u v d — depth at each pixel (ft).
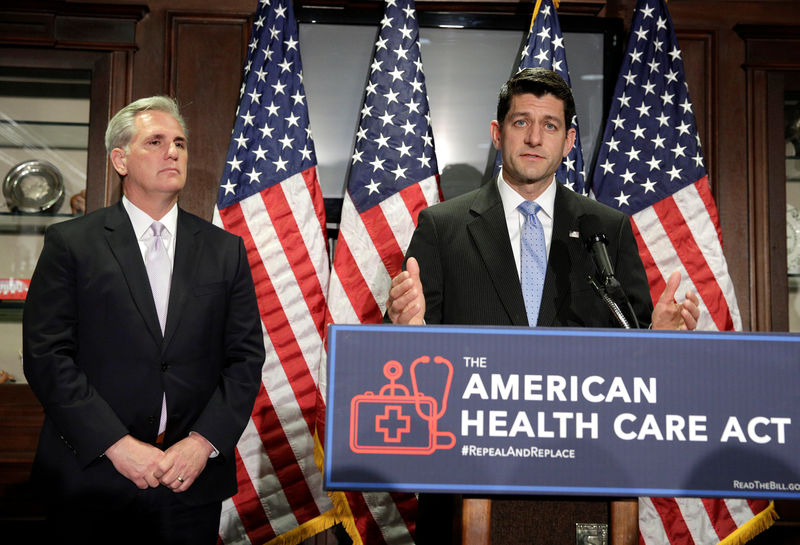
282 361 9.07
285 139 9.47
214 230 6.91
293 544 8.89
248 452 8.96
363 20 10.36
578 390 3.40
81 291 6.15
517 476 3.34
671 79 9.71
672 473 3.37
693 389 3.42
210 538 6.18
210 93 10.18
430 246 6.19
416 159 9.41
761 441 3.40
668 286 4.43
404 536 8.90
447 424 3.35
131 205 6.66
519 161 6.11
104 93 10.09
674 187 9.45
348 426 3.33
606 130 9.67
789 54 10.57
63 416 5.76
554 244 5.95
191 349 6.28
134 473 5.67
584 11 10.44
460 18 10.44
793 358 3.45
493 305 5.80
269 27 9.67
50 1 9.96
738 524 8.93
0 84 10.20
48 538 5.90
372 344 3.38
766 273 10.25
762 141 10.44
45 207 10.07
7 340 9.95
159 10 10.27
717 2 10.64
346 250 9.21
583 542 4.17
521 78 6.29
